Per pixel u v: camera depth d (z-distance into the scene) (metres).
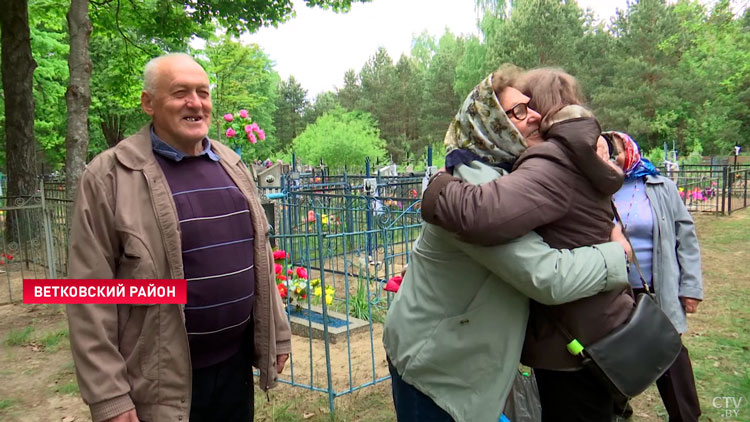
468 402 1.58
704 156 28.55
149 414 1.72
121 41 17.05
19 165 9.51
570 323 1.52
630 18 32.16
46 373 4.09
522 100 1.58
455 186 1.44
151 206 1.75
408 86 47.78
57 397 3.70
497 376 1.55
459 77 39.06
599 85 31.42
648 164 2.77
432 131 42.66
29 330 4.96
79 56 5.75
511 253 1.40
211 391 1.98
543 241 1.46
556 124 1.49
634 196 2.70
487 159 1.56
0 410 3.50
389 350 1.78
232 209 1.96
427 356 1.62
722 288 6.00
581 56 33.84
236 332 2.00
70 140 5.78
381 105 48.06
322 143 27.16
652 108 29.86
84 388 1.60
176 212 1.79
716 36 14.35
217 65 24.52
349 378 3.85
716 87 29.11
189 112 1.84
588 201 1.49
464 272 1.56
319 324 4.84
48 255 6.65
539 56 31.14
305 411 3.33
